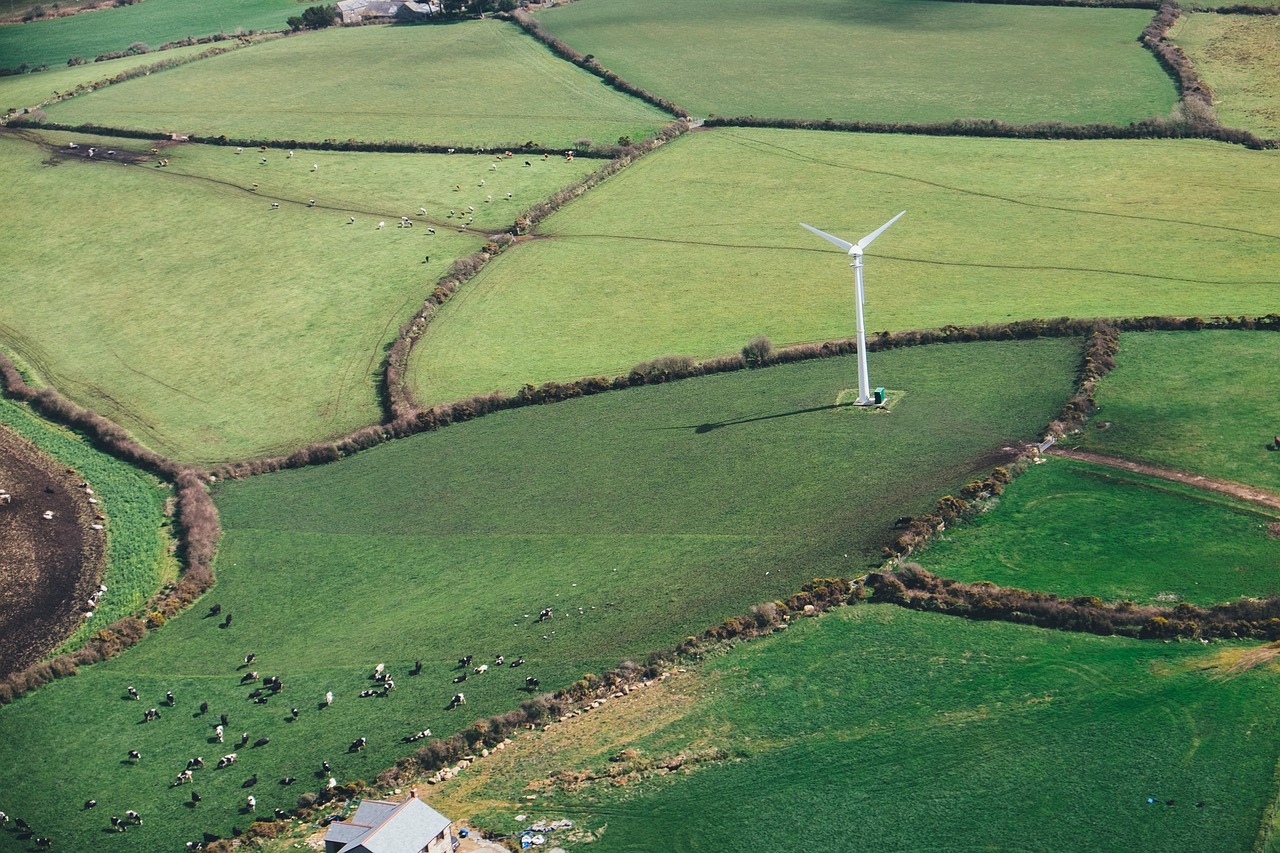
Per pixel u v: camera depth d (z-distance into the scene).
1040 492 114.88
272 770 95.50
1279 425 120.62
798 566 108.81
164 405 145.25
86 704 104.56
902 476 118.62
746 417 130.75
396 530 121.56
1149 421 123.06
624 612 106.62
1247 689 92.31
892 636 100.19
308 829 89.44
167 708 103.25
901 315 145.75
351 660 105.81
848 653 99.00
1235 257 152.62
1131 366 131.50
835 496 117.19
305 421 139.75
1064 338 137.62
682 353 142.38
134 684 106.25
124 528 126.31
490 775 92.12
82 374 152.38
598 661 101.69
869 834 84.44
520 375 142.12
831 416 128.88
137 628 112.06
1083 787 86.31
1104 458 118.56
